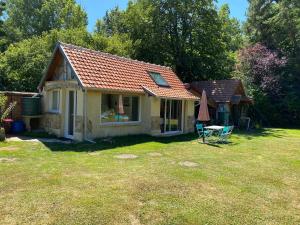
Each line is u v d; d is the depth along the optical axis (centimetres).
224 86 2722
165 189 763
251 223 585
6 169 916
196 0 3094
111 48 3052
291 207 676
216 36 3231
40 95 1869
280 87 3528
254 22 4225
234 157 1240
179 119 2078
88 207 627
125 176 866
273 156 1306
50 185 765
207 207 654
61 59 1662
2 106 1638
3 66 2648
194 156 1227
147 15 3195
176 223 573
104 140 1530
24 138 1573
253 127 2900
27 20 5081
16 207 619
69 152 1227
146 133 1833
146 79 1912
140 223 568
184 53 3253
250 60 3669
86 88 1440
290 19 3672
